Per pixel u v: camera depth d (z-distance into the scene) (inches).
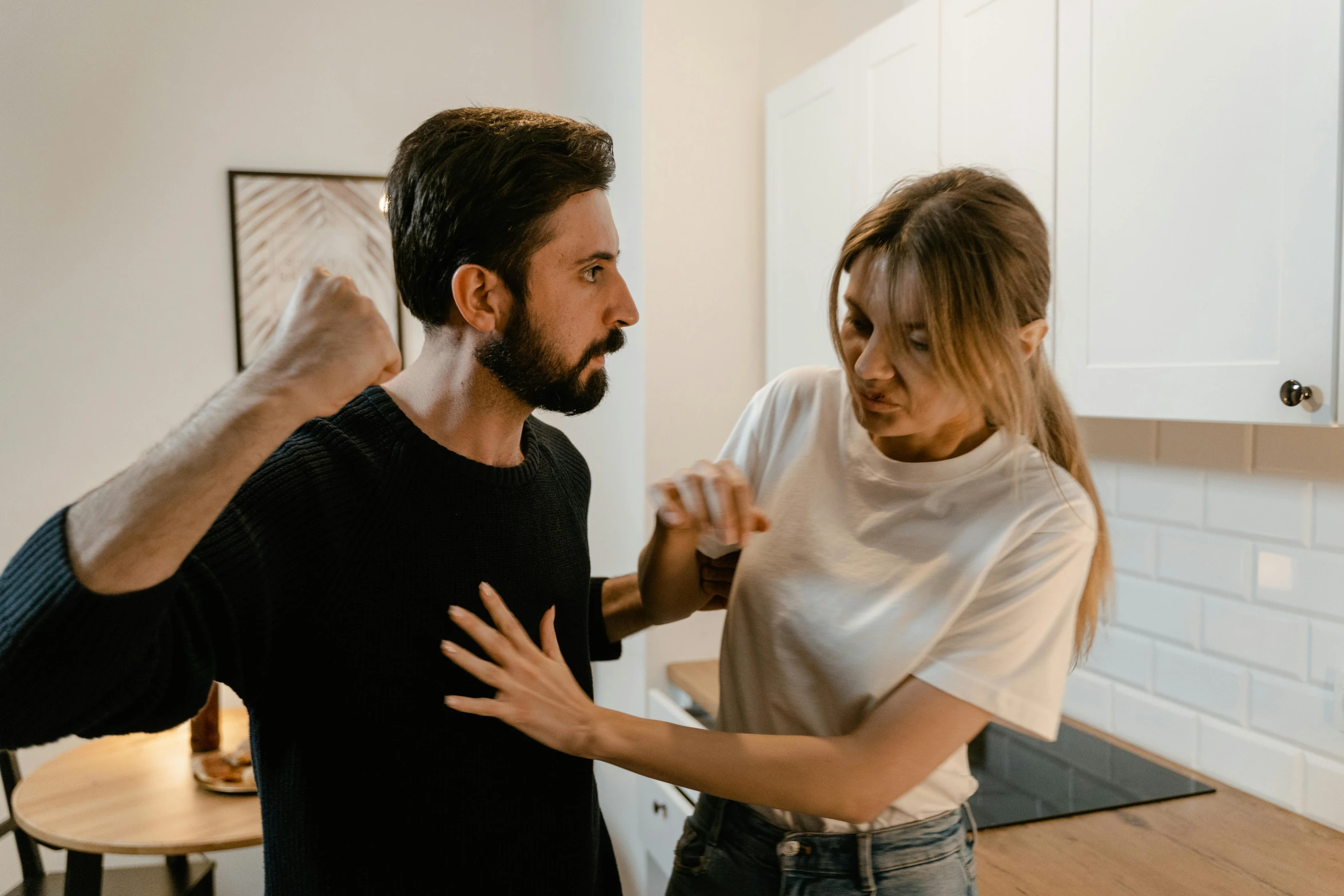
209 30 103.4
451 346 35.6
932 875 39.7
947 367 35.0
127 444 103.3
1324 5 41.2
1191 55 47.7
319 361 25.8
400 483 34.6
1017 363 36.3
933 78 66.8
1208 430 61.9
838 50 94.2
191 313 104.6
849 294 37.6
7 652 23.9
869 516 40.7
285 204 106.3
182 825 70.6
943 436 40.0
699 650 91.7
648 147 88.8
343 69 107.5
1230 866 50.1
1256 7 44.3
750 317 93.0
